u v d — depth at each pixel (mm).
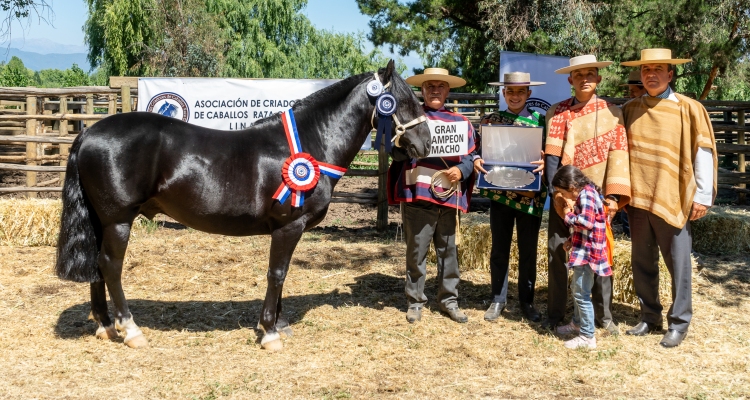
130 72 20875
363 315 5027
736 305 5359
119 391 3502
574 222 4145
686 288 4387
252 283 5836
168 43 19672
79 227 3977
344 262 6750
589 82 4434
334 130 4297
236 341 4367
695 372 3939
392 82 4312
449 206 4723
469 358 4141
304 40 25812
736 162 12562
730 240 7316
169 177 3932
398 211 10117
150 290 5543
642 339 4535
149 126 3951
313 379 3738
